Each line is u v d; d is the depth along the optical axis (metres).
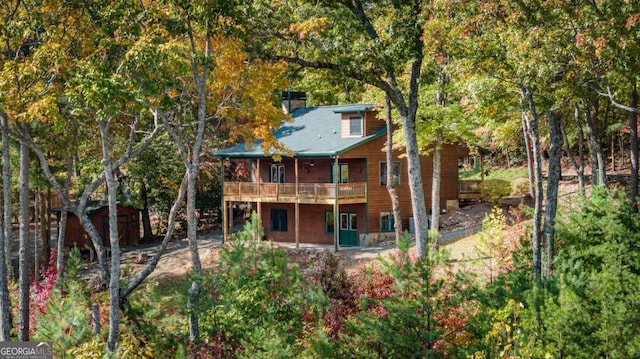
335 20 25.00
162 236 49.16
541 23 17.81
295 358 14.59
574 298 13.30
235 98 24.89
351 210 41.31
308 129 44.41
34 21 20.17
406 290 13.81
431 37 19.95
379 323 13.53
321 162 42.72
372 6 28.20
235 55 23.12
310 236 42.91
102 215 44.22
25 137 21.23
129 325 18.31
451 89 32.81
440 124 32.84
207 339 16.47
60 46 19.58
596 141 31.00
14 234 51.84
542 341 13.35
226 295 16.72
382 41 25.88
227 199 43.31
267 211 44.59
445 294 14.61
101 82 18.09
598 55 16.92
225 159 48.50
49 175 21.19
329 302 16.75
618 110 37.28
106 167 19.08
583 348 13.02
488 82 20.09
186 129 28.83
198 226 51.84
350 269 33.09
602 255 17.58
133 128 21.83
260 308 16.84
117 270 18.28
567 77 18.72
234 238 18.12
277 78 24.30
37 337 16.86
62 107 23.88
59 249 28.95
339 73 26.48
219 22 20.73
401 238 14.21
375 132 40.75
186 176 22.08
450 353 13.53
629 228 18.75
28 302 21.88
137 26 19.91
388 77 26.91
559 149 20.72
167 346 17.34
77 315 17.19
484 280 17.97
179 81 21.91
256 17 23.88
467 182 44.56
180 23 20.38
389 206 41.62
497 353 13.16
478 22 18.56
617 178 40.34
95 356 16.17
